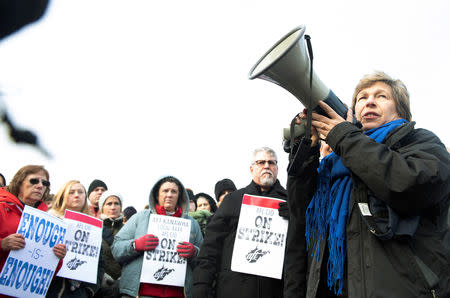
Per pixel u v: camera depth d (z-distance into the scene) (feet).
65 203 13.24
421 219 4.75
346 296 5.00
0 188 10.88
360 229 4.89
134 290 12.46
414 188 4.38
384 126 5.47
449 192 4.73
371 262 4.58
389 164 4.55
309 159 5.59
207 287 11.20
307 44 5.06
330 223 5.31
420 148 4.79
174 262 13.01
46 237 10.66
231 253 11.51
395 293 4.32
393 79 5.97
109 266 14.66
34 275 10.24
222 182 18.79
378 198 4.86
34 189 11.21
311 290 5.33
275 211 11.50
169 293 12.84
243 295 10.85
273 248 11.16
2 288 9.55
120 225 16.46
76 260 12.06
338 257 5.08
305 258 6.61
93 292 12.60
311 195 5.83
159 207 14.11
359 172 4.70
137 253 12.81
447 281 4.44
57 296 11.51
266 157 12.35
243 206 11.65
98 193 18.21
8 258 9.66
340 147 4.90
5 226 10.25
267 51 5.52
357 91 6.18
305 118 5.53
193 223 14.48
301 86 5.17
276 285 10.99
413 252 4.54
